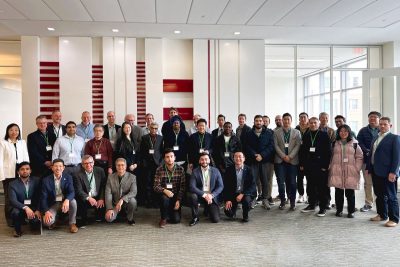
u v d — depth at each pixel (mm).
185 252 3812
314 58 9891
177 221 5055
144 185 6086
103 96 8195
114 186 5035
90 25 7215
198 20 6930
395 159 4691
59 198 4727
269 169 6113
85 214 4898
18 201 4543
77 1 5812
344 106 9586
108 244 4109
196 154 5883
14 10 6238
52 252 3846
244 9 6312
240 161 5199
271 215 5473
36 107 8031
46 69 8109
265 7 6219
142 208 6078
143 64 8344
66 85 8062
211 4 6023
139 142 6277
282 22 7125
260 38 8484
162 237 4375
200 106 8445
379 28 7617
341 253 3748
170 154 5078
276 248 3926
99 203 4977
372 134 5680
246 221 5070
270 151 5898
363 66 9594
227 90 8531
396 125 8648
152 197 6074
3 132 11875
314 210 5754
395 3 6051
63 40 8070
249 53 8578
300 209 5883
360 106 9617
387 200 4938
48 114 8094
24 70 8008
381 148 4852
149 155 5992
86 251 3869
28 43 8008
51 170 5363
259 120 5988
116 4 5969
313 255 3691
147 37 8250
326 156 5426
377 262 3486
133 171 5914
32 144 5441
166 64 8469
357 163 5199
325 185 5449
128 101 8250
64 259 3627
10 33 7840
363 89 8367
